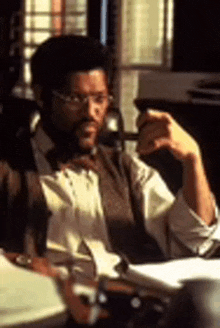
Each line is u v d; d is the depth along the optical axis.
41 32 5.78
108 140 1.98
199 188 1.83
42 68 1.80
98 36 5.52
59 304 1.15
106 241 1.87
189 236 1.85
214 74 4.29
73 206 1.86
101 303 1.18
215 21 4.36
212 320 1.09
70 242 1.83
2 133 1.89
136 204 1.96
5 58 5.37
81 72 1.79
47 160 1.88
